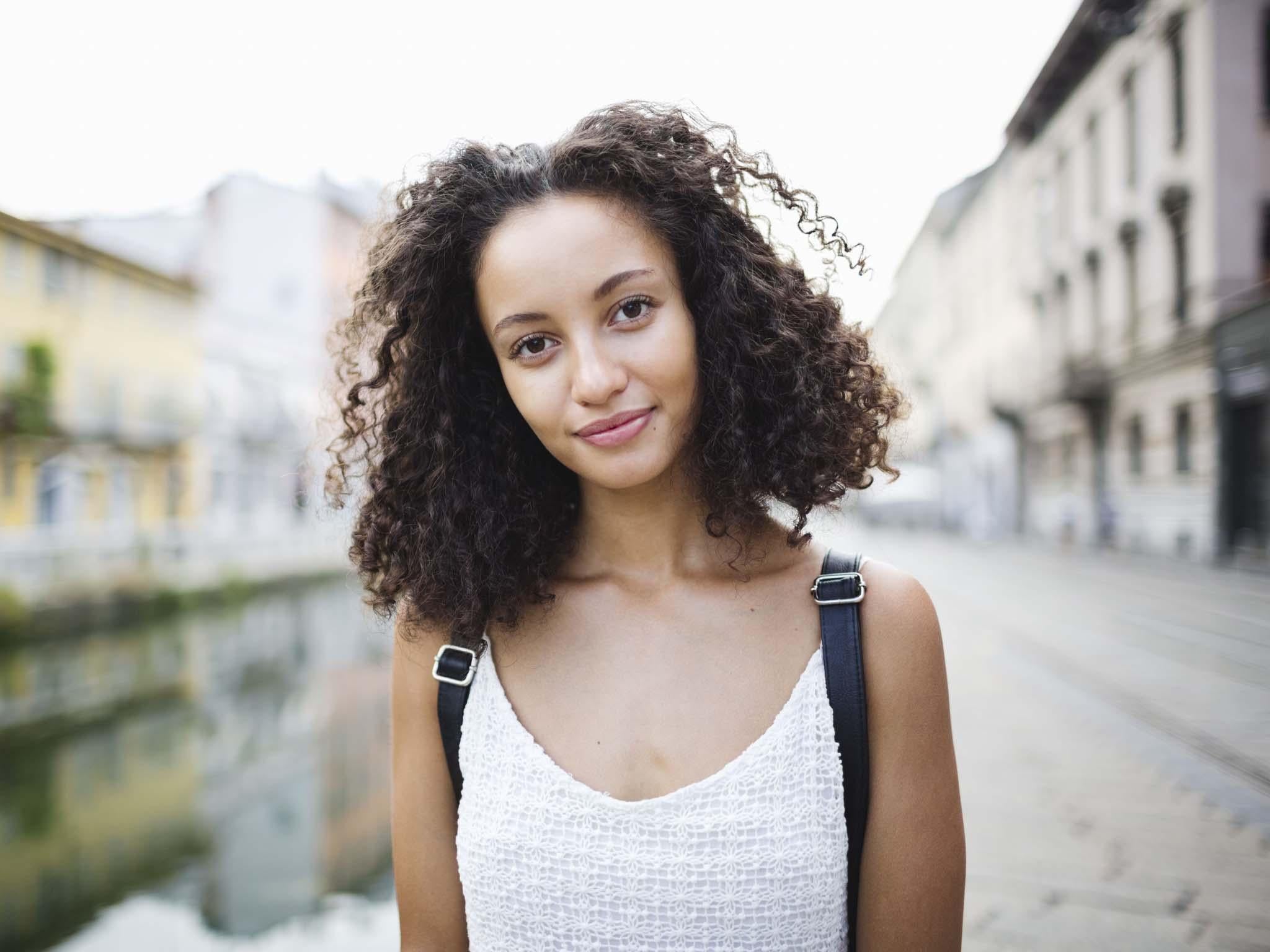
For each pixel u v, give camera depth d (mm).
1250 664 5648
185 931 3654
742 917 879
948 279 30344
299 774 6016
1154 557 14125
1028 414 21453
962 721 4707
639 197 951
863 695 912
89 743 7379
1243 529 12422
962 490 28609
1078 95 17562
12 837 5008
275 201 28906
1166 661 5926
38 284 18078
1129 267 15672
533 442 1098
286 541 25188
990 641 7117
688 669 967
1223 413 12617
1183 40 13383
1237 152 12555
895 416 1184
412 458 1102
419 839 1024
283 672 10227
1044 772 3830
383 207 1198
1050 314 19797
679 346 937
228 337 24469
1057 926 2518
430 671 1033
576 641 1012
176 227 28281
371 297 1188
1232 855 2922
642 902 887
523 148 1003
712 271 1015
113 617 15133
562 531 1078
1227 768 3742
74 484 18969
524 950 928
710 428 1024
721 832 883
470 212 992
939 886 919
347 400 1211
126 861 4527
